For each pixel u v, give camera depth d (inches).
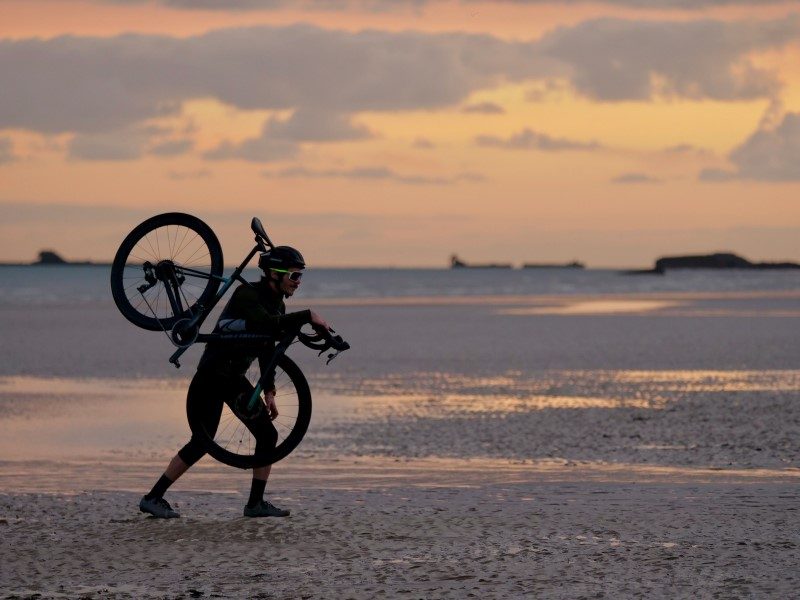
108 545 368.8
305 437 716.7
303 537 377.4
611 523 389.4
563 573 319.9
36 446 690.2
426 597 299.4
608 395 978.1
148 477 539.2
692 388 1029.2
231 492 479.2
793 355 1417.3
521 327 2140.7
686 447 656.4
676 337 1803.6
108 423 805.2
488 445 678.5
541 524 389.7
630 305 3371.1
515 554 344.8
